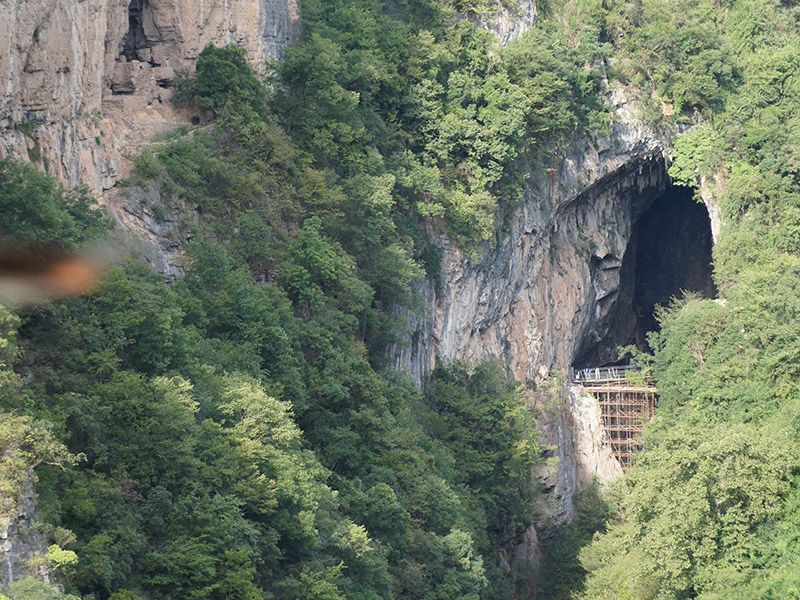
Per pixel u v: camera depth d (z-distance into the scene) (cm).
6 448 8425
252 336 12244
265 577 10375
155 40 14000
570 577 16900
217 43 14275
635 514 13475
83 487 9175
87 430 9544
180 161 12738
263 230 13288
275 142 13938
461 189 17000
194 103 13788
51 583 8306
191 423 10181
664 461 13575
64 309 9988
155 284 11306
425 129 16838
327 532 11319
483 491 16212
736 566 12781
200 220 12800
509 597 15788
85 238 10594
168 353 10700
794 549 12781
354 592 11331
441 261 16775
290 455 11144
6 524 8081
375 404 13512
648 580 13350
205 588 9512
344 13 16362
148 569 9425
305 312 13512
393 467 13438
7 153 10425
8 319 9106
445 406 16438
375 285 15088
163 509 9750
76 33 11431
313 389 12838
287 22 15488
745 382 16625
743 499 13038
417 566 12756
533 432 17125
